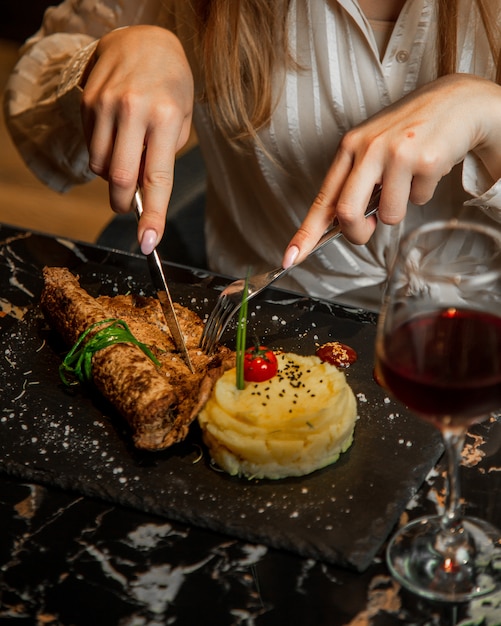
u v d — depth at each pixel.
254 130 1.64
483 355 0.81
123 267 1.53
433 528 0.97
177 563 0.95
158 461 1.09
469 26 1.59
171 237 1.94
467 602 0.88
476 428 1.13
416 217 1.72
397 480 1.05
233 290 1.28
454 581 0.90
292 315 1.39
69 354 1.22
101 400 1.20
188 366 1.23
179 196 2.01
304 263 1.81
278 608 0.89
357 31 1.55
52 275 1.34
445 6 1.50
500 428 1.13
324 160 1.69
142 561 0.96
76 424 1.16
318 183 1.72
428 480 1.06
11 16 4.70
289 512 1.01
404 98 1.30
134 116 1.26
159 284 1.26
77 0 1.96
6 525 1.01
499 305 0.86
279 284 1.86
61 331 1.29
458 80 1.32
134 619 0.89
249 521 0.99
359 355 1.29
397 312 0.85
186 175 2.07
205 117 1.77
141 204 1.30
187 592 0.92
